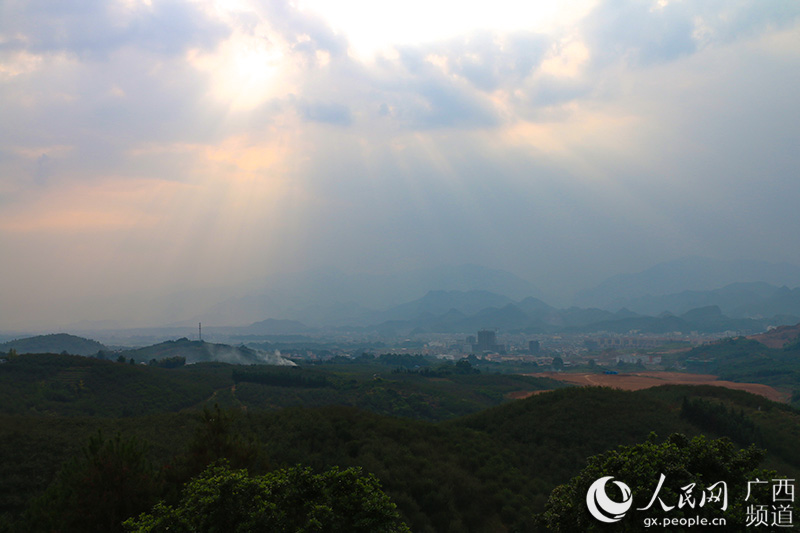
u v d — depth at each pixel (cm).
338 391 11450
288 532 1479
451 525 3003
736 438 4919
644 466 1512
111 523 1844
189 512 1525
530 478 3984
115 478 1920
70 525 1833
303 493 1583
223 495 1522
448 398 11294
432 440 4481
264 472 2369
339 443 4094
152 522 1485
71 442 3662
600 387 6775
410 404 10638
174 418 4766
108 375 9881
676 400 6650
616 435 4938
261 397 10200
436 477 3538
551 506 1673
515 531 3047
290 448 3794
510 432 5266
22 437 3656
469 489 3425
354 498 1568
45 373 9381
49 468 3198
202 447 2275
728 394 7112
